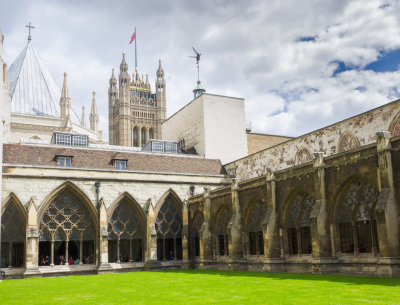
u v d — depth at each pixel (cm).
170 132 5612
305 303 1244
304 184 2595
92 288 2078
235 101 4994
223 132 4841
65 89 6819
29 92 6862
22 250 3347
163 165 4128
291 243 2770
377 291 1436
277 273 2602
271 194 2847
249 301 1349
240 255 3150
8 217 3288
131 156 4059
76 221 3519
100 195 3603
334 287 1620
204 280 2283
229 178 4231
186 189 3991
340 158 2345
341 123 3039
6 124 4344
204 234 3534
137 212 3756
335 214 2394
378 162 2073
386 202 1967
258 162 3988
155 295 1655
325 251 2362
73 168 3528
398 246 1947
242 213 3195
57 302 1552
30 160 3553
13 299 1703
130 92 15612
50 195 3406
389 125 2647
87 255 3791
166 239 4066
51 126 6269
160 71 15900
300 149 3447
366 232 2231
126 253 4466
